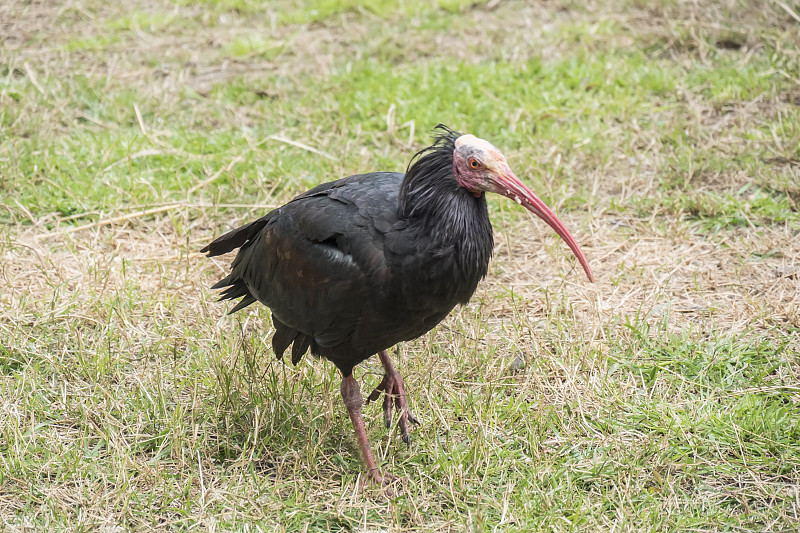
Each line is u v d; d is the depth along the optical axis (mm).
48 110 15602
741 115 15070
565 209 13188
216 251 9680
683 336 10398
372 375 10062
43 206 13055
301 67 17484
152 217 13102
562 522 7898
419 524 7984
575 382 9766
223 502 8258
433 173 8047
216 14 19828
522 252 12320
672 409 9250
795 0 18516
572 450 8859
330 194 8531
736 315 10789
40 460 8656
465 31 18781
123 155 14375
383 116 15320
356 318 8250
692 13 18250
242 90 16547
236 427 9180
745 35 17578
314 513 8172
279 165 14102
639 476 8461
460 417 9391
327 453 9023
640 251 12148
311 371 9750
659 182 13680
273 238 8711
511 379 9906
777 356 10016
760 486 8234
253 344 10047
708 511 8031
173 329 10672
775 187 13141
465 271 8172
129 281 11383
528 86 16062
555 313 10930
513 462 8625
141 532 7898
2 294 11219
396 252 7957
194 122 15633
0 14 19781
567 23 18734
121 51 18234
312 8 20031
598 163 14078
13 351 10211
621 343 10367
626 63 16750
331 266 8172
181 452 8664
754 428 8891
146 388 9711
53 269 11812
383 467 8773
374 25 19188
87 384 9805
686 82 16219
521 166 13820
